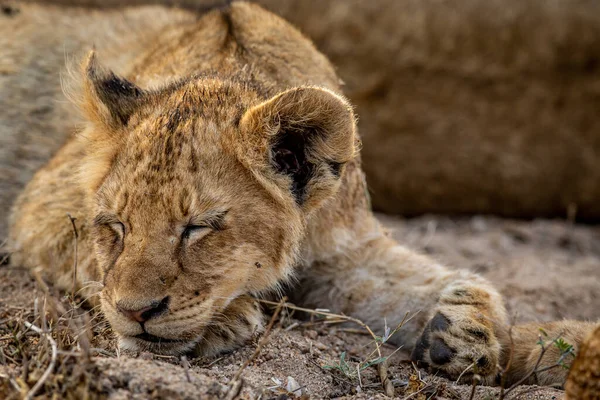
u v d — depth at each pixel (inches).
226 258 298.0
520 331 340.8
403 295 371.2
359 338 355.3
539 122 618.5
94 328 312.8
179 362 296.2
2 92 456.4
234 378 267.0
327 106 299.6
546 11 598.2
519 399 288.2
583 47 600.4
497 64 609.6
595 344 242.7
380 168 639.1
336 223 366.9
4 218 441.4
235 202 298.7
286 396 277.6
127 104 326.3
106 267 301.0
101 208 304.3
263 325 329.7
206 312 296.7
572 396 247.3
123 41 454.0
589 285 474.3
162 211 290.0
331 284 378.9
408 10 609.3
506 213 642.8
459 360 317.4
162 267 286.7
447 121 624.7
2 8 494.0
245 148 301.3
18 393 248.5
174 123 303.7
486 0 602.5
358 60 618.5
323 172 315.3
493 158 627.5
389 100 624.1
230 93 321.4
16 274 386.3
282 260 318.0
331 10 614.2
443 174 636.1
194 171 294.8
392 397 293.0
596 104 611.5
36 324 311.0
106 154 318.7
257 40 379.2
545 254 561.6
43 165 441.4
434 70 615.8
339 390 298.2
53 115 445.4
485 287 362.9
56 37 468.1
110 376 252.8
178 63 372.8
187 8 512.4
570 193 631.2
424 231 608.1
